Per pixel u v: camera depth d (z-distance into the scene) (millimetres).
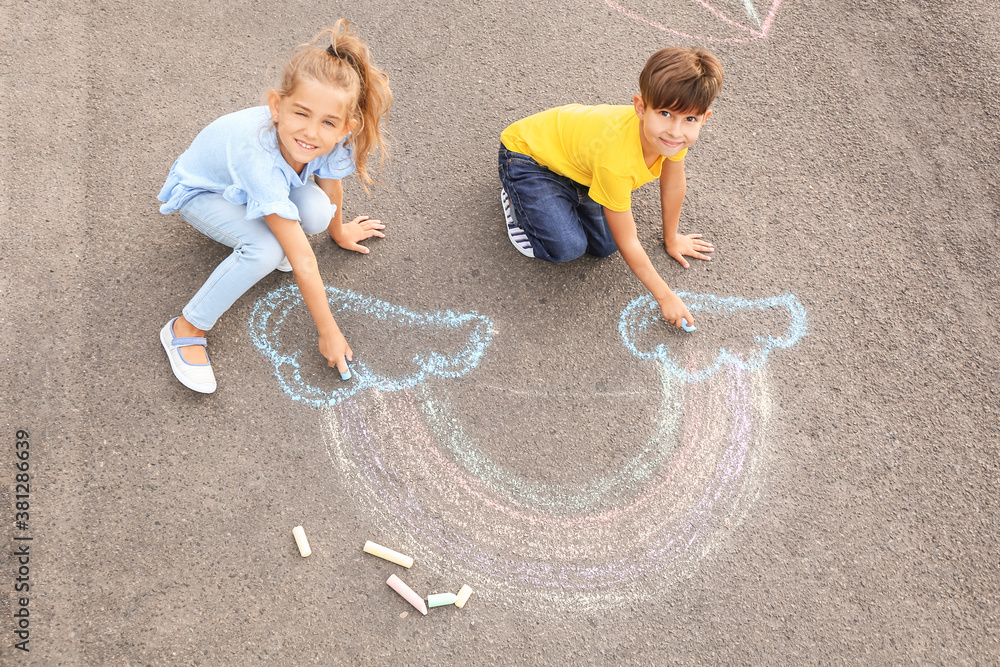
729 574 2414
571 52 3232
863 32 3416
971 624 2420
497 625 2297
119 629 2199
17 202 2662
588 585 2361
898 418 2672
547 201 2611
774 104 3209
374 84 2184
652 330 2734
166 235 2688
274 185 2160
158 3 3098
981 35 3453
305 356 2578
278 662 2209
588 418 2586
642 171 2408
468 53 3172
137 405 2441
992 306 2887
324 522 2369
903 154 3152
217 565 2287
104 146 2803
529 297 2748
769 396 2670
